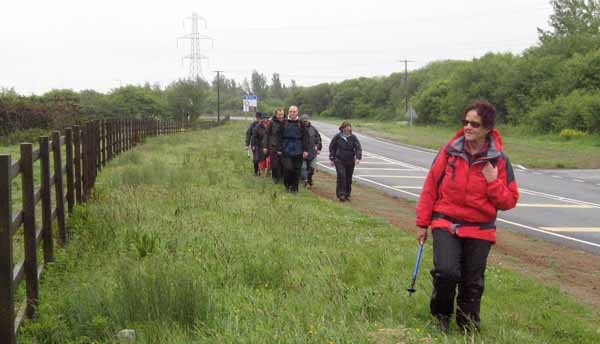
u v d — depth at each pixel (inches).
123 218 358.3
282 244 330.0
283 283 259.4
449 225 210.2
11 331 173.0
